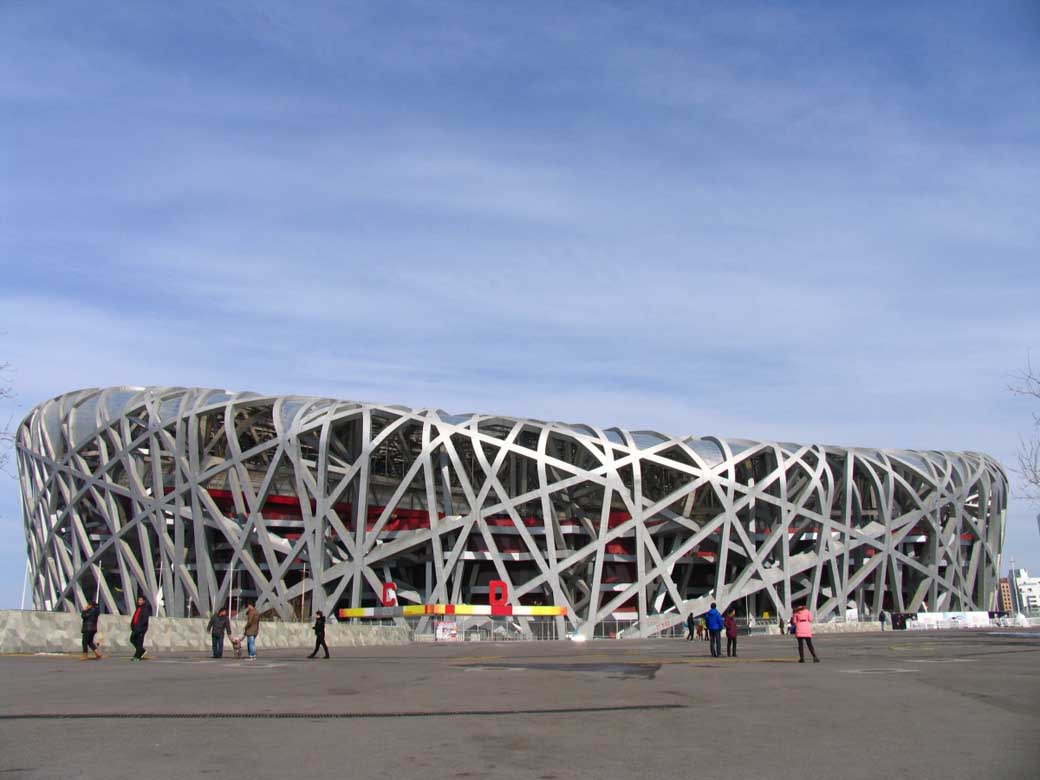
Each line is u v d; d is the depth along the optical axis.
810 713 13.72
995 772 8.98
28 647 31.88
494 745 10.59
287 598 72.94
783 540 85.44
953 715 13.36
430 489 77.25
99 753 9.79
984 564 100.12
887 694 16.53
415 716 13.30
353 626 54.94
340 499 84.00
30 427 87.38
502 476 87.19
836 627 81.62
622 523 84.62
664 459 82.62
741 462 89.81
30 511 87.69
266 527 79.44
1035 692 16.67
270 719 12.81
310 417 76.31
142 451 78.06
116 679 20.38
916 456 96.56
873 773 8.95
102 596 78.19
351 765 9.26
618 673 23.03
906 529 91.62
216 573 82.12
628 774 8.91
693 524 84.00
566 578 85.38
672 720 12.95
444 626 71.12
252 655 33.34
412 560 81.88
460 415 83.56
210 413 78.12
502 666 26.92
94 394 83.12
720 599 82.19
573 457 86.81
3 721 12.33
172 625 38.84
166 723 12.23
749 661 28.69
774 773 8.98
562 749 10.38
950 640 46.41
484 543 85.19
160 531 74.56
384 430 77.88
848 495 88.81
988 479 100.00
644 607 80.06
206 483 76.88
